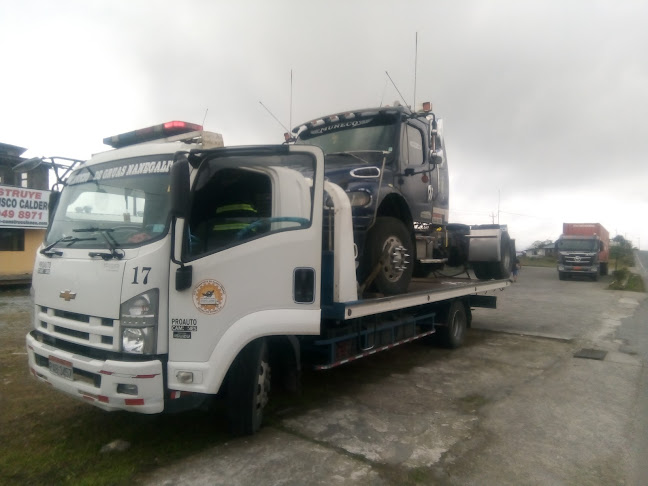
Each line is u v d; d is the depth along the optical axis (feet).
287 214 13.87
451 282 27.99
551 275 108.68
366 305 16.69
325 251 15.60
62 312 13.60
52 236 14.98
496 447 14.35
